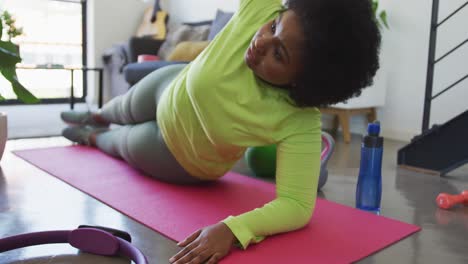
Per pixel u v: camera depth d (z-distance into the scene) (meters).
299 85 1.05
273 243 1.13
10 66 1.20
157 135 1.54
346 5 0.97
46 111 3.80
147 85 1.63
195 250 1.00
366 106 2.94
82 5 4.47
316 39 0.97
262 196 1.51
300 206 1.17
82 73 4.53
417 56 2.91
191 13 4.46
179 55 3.35
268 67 1.04
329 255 1.08
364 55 1.01
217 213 1.33
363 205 1.47
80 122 2.21
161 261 1.03
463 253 1.15
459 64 2.69
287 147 1.17
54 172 1.73
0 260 1.03
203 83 1.18
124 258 1.06
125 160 1.88
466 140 1.98
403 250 1.15
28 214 1.30
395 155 2.48
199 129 1.31
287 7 1.07
